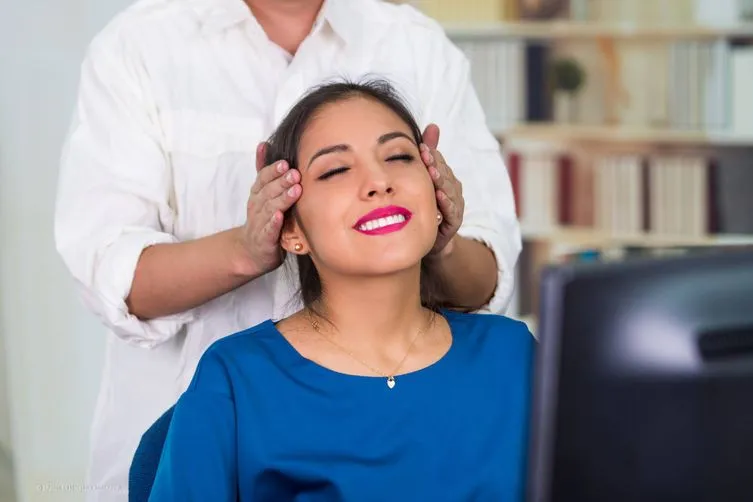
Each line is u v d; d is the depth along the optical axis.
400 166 1.35
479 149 1.90
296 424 1.28
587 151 4.46
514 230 1.90
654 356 0.77
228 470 1.28
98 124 1.71
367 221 1.31
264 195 1.39
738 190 4.41
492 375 1.35
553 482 0.78
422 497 1.26
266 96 1.78
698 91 4.39
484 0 4.42
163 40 1.74
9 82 3.21
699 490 0.79
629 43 4.40
